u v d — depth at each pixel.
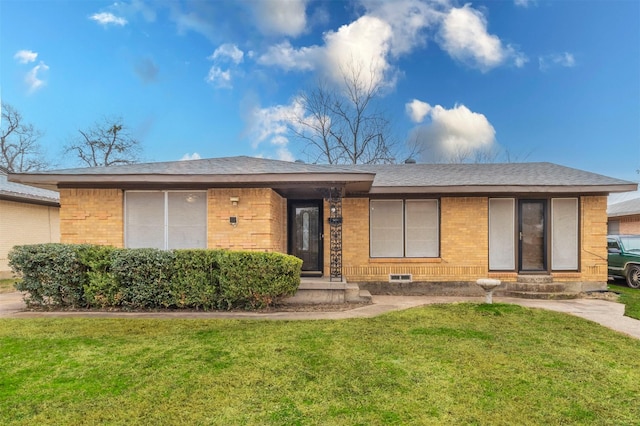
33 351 4.71
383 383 3.82
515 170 11.85
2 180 14.09
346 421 3.08
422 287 10.09
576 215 10.13
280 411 3.23
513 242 10.20
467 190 9.66
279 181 8.05
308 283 8.16
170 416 3.12
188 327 5.87
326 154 24.62
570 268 10.12
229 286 7.12
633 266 11.22
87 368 4.15
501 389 3.72
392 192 9.84
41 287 7.29
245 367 4.19
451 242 10.13
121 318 6.48
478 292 9.95
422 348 4.91
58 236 15.71
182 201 8.52
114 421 3.04
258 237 8.32
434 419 3.13
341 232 9.12
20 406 3.27
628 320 6.77
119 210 8.39
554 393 3.65
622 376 4.09
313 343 5.07
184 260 7.17
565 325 6.18
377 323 6.21
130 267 7.15
